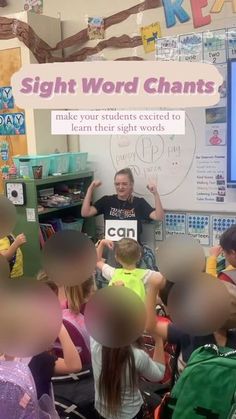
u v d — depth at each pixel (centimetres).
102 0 336
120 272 140
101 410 121
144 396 140
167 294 68
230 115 288
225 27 289
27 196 289
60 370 116
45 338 64
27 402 78
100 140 346
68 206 324
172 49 309
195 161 313
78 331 114
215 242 315
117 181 313
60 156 316
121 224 312
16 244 193
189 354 99
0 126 334
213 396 86
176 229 327
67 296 106
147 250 319
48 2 361
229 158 293
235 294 70
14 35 313
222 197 309
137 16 319
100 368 116
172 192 325
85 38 338
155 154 326
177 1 303
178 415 89
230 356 90
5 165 338
